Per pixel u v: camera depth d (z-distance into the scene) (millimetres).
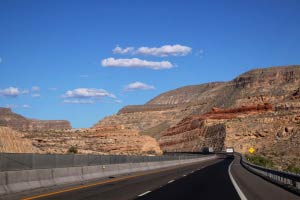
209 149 155500
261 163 83875
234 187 27891
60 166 28625
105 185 29016
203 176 40719
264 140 156500
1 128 66000
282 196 22750
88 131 113750
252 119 171875
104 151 109562
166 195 22484
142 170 52812
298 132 146250
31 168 24375
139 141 120750
